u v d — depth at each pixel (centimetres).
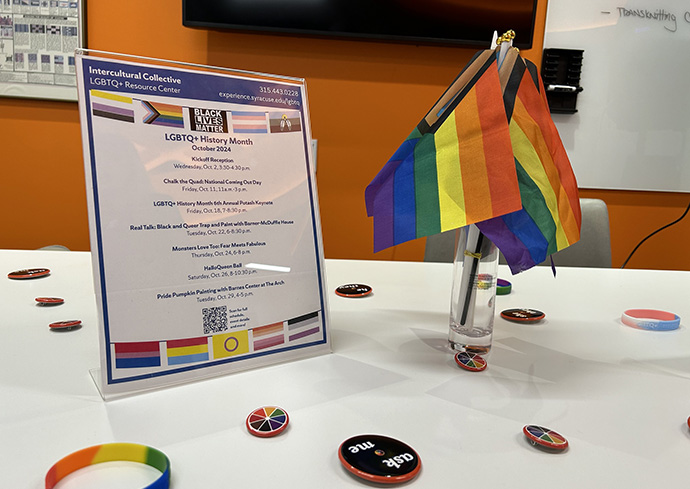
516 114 57
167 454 39
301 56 217
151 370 51
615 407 51
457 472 38
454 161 55
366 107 223
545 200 57
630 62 226
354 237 233
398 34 210
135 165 51
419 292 96
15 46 207
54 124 215
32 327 68
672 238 243
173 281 52
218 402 48
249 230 57
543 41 223
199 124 55
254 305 57
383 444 41
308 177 63
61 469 36
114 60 50
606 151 232
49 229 222
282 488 36
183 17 201
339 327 74
